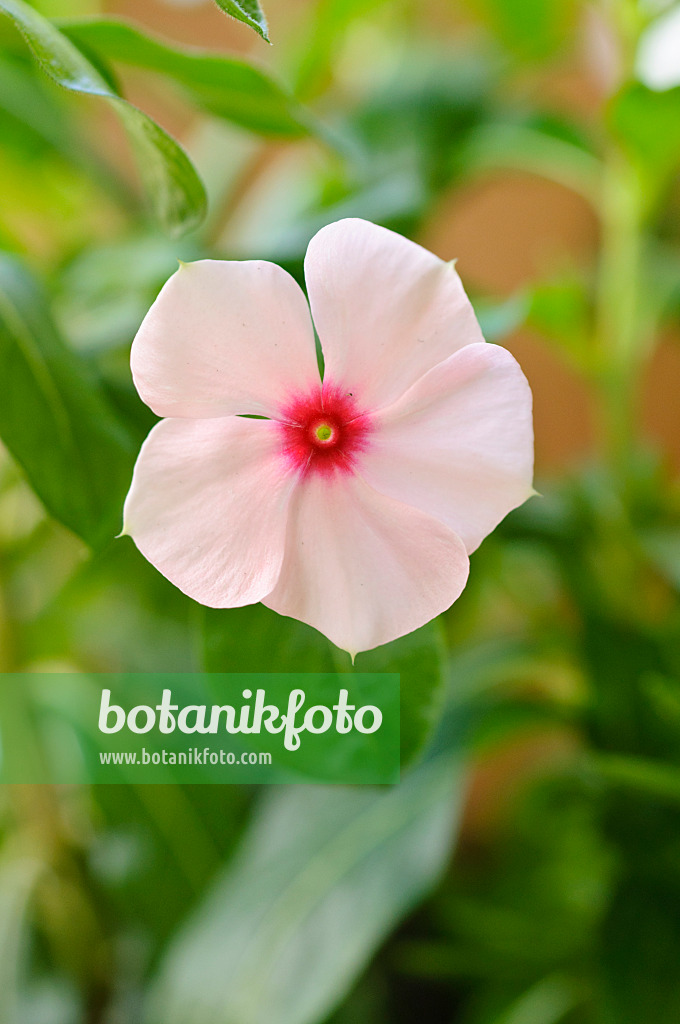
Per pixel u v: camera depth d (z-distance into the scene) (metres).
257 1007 0.32
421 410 0.24
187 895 0.40
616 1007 0.33
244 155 0.48
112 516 0.28
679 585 0.35
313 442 0.24
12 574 0.38
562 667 0.38
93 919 0.40
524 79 0.53
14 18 0.25
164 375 0.24
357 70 0.59
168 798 0.40
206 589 0.24
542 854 0.48
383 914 0.32
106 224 0.48
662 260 0.45
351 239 0.23
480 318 0.30
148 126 0.25
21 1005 0.38
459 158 0.43
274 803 0.38
